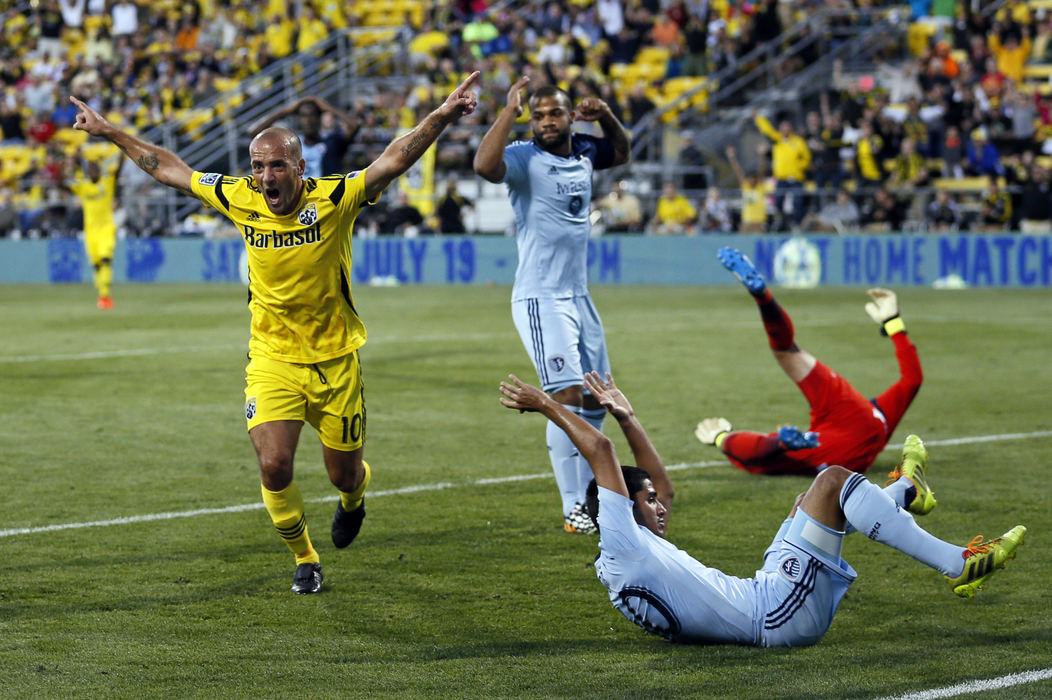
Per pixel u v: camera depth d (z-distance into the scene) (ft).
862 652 20.88
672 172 113.60
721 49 123.44
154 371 56.80
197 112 129.59
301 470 36.37
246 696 19.03
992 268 100.07
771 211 109.19
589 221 31.89
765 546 28.04
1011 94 111.55
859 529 20.24
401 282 112.88
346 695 19.07
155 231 122.21
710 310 83.71
